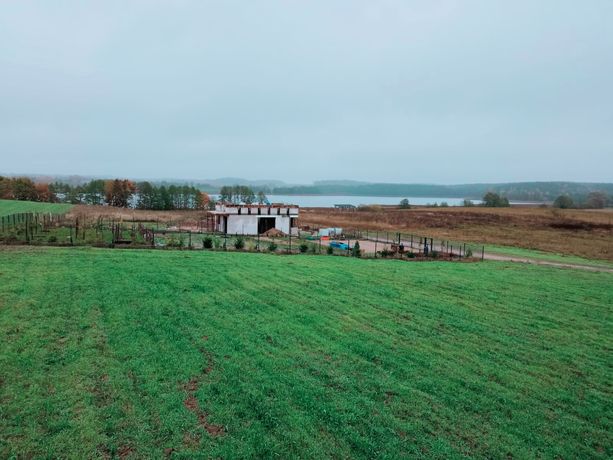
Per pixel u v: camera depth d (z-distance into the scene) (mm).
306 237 44906
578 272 26219
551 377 9633
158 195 109500
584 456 6754
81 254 21047
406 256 30078
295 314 13242
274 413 7379
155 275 17203
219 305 13695
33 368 8492
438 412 7777
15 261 18156
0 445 6160
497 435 7164
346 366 9539
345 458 6312
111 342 10031
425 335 12000
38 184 116500
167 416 7105
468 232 60375
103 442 6363
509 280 21375
